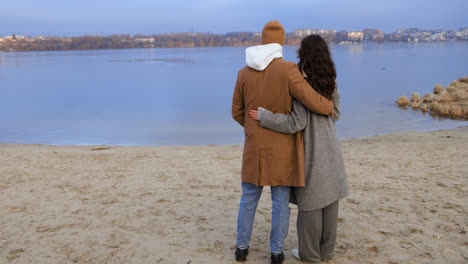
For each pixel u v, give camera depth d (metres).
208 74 72.25
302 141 2.56
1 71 94.44
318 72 2.49
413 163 6.48
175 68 93.44
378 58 113.44
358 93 33.72
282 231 2.71
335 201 2.68
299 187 2.61
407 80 45.28
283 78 2.47
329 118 2.60
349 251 3.04
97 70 92.94
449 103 24.92
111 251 3.16
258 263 2.90
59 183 5.54
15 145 12.62
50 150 10.17
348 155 7.91
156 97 38.50
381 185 5.05
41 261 2.99
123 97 38.81
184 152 9.07
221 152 8.91
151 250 3.17
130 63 127.25
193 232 3.55
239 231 2.89
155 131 19.83
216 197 4.70
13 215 4.06
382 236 3.32
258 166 2.60
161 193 4.91
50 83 58.84
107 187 5.27
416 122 19.31
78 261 2.99
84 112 28.12
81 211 4.19
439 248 3.03
